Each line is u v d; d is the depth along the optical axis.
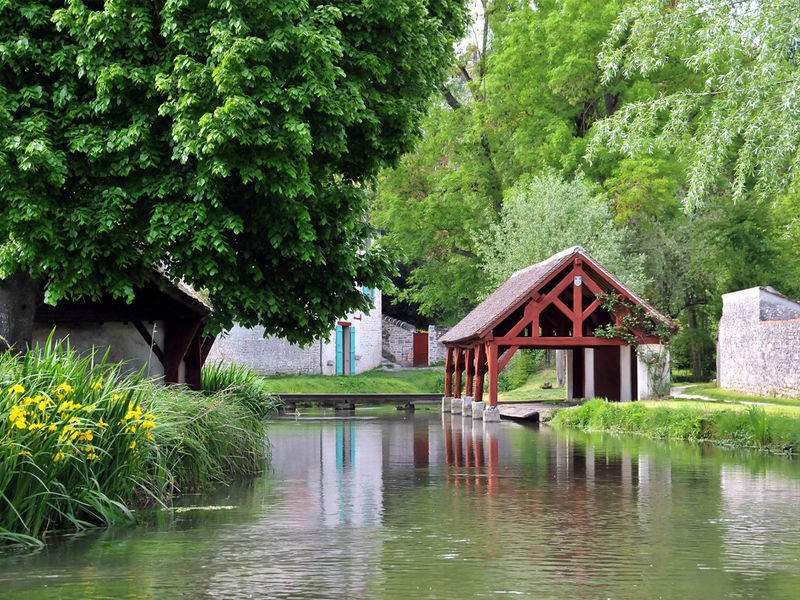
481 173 57.62
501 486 14.50
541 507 12.21
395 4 16.62
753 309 35.22
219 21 14.88
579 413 29.73
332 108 15.53
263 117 14.86
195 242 15.32
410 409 46.78
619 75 50.53
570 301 37.25
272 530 10.41
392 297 76.00
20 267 17.19
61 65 15.20
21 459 9.71
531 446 22.11
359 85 16.62
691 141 22.38
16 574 8.10
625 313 32.47
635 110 22.97
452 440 24.61
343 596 7.29
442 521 11.08
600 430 27.73
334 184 17.67
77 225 15.16
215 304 17.41
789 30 20.03
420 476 16.00
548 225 47.16
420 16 17.11
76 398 10.81
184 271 16.03
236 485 14.77
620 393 36.25
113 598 7.21
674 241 49.66
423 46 17.72
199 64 14.74
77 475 10.64
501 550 9.24
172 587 7.59
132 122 15.38
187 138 14.80
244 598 7.22
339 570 8.27
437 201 57.59
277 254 16.91
